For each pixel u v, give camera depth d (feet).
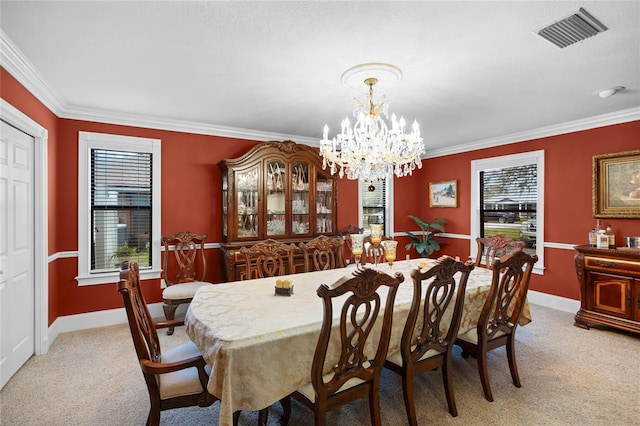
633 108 10.85
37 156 8.99
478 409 6.73
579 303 12.55
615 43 6.61
